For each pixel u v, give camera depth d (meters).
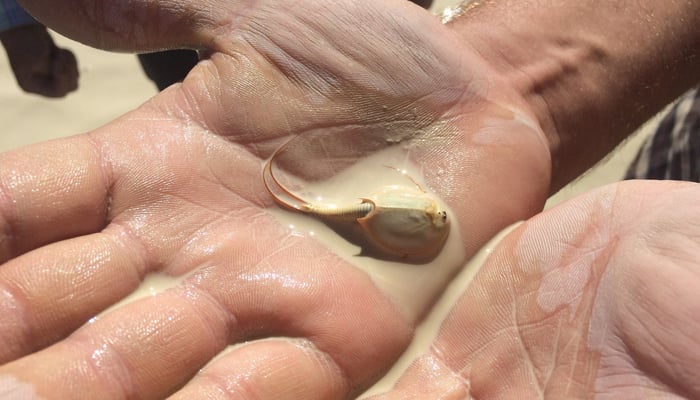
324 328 0.26
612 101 0.31
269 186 0.28
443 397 0.26
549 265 0.26
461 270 0.27
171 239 0.27
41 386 0.25
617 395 0.24
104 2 0.28
